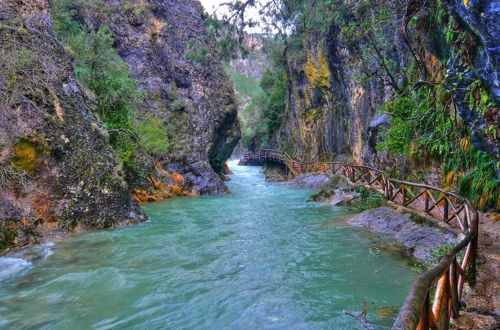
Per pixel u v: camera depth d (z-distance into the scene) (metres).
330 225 9.90
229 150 28.67
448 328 3.10
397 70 13.25
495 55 4.46
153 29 22.97
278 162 33.22
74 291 5.38
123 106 16.14
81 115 10.41
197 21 25.92
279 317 4.47
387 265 6.32
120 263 6.72
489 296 4.15
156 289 5.46
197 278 5.93
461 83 5.80
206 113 23.20
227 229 9.73
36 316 4.58
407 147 11.44
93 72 14.91
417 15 7.16
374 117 15.74
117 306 4.89
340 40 19.77
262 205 14.37
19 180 8.09
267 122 40.44
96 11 20.97
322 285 5.51
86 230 9.29
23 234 7.80
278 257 7.05
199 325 4.34
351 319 4.32
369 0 11.02
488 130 5.56
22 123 8.47
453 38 5.62
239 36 12.21
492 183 7.81
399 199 10.84
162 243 8.20
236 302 4.96
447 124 8.95
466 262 4.27
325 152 25.66
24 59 8.79
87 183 9.63
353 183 15.43
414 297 1.99
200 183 20.00
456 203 8.81
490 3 4.33
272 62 36.66
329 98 24.47
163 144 18.66
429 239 7.12
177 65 23.11
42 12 10.58
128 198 10.74
